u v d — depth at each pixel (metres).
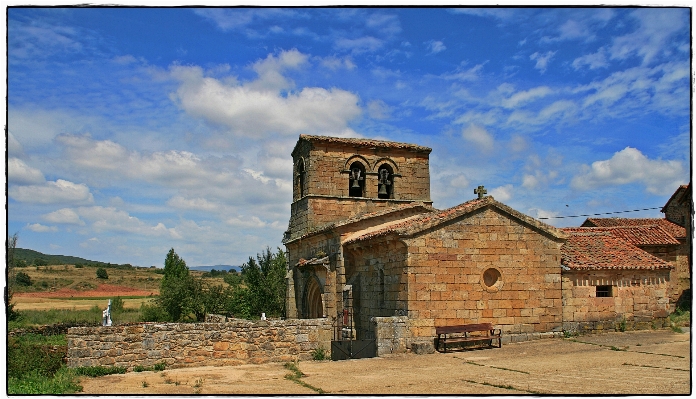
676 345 21.73
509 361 19.72
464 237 23.97
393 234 23.69
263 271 53.47
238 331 21.42
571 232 30.38
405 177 35.06
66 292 93.81
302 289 33.44
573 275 25.47
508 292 24.27
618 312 26.03
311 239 32.47
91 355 19.45
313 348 22.34
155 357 20.22
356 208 33.81
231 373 18.98
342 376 17.81
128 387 16.30
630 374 16.27
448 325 23.25
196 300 51.50
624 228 38.44
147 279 121.06
